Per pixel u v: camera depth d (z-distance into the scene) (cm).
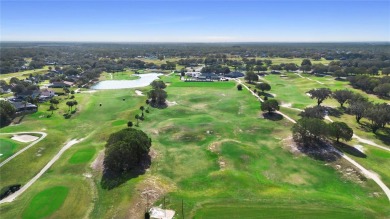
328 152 7388
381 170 6619
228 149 7544
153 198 5119
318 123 7725
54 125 10106
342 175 6469
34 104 12244
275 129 9231
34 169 6875
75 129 9850
